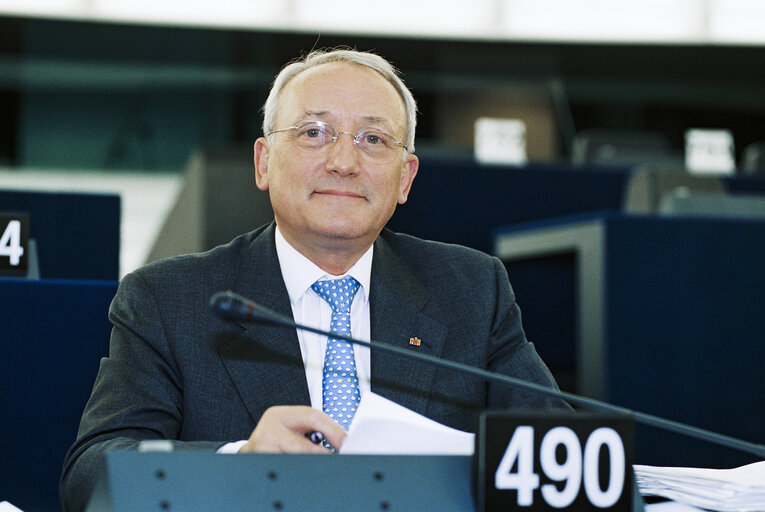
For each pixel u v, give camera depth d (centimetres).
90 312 517
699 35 2556
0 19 2470
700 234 846
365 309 473
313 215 453
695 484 334
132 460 291
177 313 451
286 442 341
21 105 2547
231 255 477
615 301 835
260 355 445
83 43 2547
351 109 459
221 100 2577
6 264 550
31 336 510
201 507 288
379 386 453
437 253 504
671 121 2667
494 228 1147
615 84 2669
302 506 291
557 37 2588
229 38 2558
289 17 2558
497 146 2559
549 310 1048
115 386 432
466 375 464
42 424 507
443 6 2584
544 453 298
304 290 468
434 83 2594
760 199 1006
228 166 1126
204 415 434
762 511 322
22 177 2514
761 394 836
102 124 2570
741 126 2666
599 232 849
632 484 304
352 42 2588
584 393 857
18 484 502
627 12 2578
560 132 2591
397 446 329
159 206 2478
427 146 1577
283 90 475
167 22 2528
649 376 830
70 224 760
